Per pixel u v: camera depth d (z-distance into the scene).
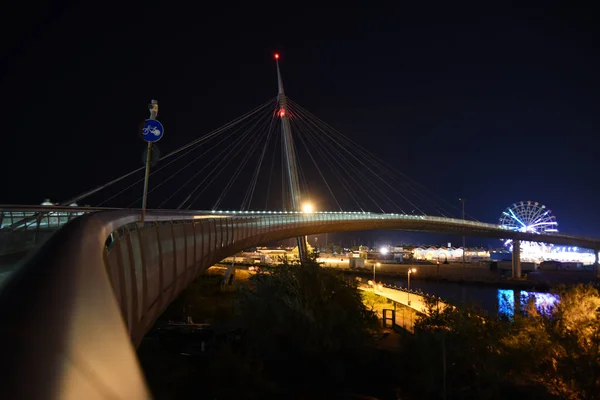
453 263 196.38
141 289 14.33
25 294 3.83
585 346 34.34
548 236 156.88
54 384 2.43
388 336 53.47
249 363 34.03
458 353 34.66
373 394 35.75
